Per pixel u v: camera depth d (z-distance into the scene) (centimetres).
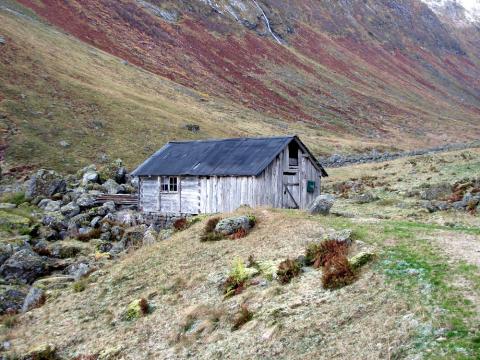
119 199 4469
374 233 2081
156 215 4050
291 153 3866
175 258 2477
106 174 5341
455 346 1190
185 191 3934
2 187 5069
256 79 14325
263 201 3569
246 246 2353
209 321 1759
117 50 12400
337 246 1967
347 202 4206
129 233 3516
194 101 10769
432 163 6134
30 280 2927
